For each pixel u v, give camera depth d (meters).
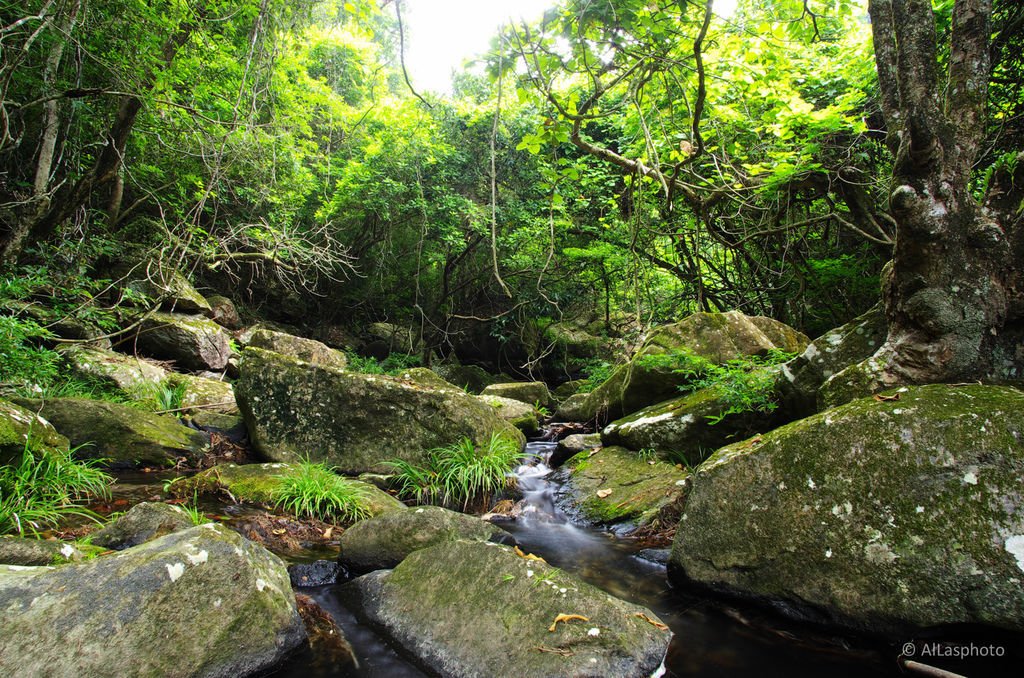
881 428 2.37
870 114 5.53
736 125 5.82
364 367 11.41
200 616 1.92
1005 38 4.04
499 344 14.71
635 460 4.69
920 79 2.60
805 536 2.41
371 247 12.78
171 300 8.71
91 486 3.79
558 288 13.17
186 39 7.02
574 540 3.74
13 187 6.19
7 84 4.85
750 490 2.65
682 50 3.59
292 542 3.39
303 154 9.99
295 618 2.20
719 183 5.86
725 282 9.00
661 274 11.79
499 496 4.58
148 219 8.01
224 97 7.86
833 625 2.28
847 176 5.93
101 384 6.14
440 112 11.73
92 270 7.90
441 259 12.50
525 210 11.74
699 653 2.25
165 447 4.89
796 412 3.79
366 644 2.28
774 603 2.45
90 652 1.69
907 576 2.12
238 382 5.18
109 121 6.57
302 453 4.92
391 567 2.99
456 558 2.55
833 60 6.29
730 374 4.30
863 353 3.46
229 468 4.37
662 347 5.78
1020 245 2.63
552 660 1.93
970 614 1.98
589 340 13.80
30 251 5.84
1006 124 4.05
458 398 5.13
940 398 2.39
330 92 11.22
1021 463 2.07
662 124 4.24
